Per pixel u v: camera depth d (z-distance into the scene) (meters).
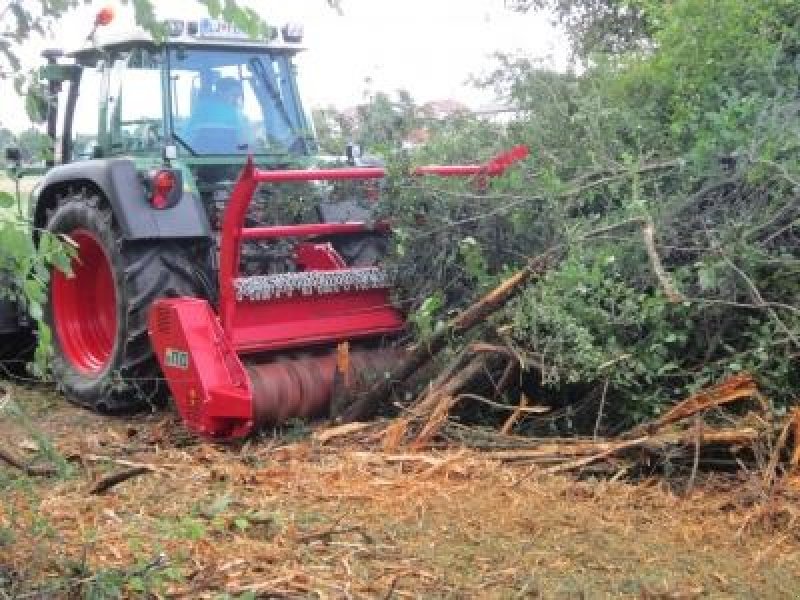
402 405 5.30
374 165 6.87
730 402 4.68
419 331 5.63
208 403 5.24
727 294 4.77
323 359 5.69
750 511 4.05
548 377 4.91
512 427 5.19
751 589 3.47
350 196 6.48
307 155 7.14
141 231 5.84
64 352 6.61
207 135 6.71
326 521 3.97
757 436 4.35
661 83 6.19
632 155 5.71
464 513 4.06
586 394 5.17
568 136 6.18
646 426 4.63
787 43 5.95
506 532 3.90
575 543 3.80
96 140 6.92
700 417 4.51
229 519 3.86
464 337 5.33
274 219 6.44
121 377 5.98
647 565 3.64
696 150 5.11
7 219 2.73
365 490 4.33
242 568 3.40
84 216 6.13
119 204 5.88
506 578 3.48
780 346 4.68
